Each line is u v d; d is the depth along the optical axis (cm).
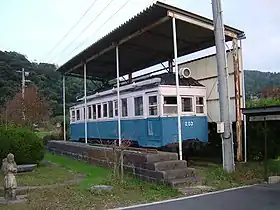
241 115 1205
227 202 674
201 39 1387
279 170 999
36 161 1241
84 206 665
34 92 2623
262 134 1230
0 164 1166
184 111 1300
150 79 1361
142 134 1342
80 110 2067
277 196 727
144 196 743
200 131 1319
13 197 736
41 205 672
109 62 1831
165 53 1633
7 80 3828
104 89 2000
